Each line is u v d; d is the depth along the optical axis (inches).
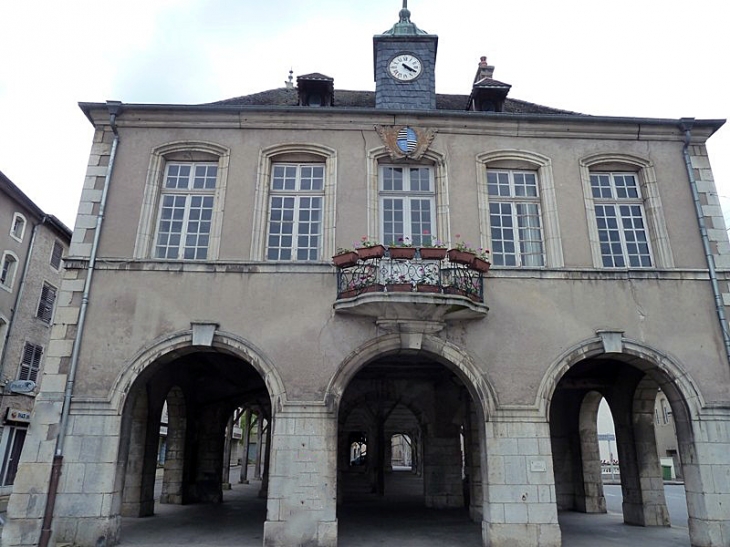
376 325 370.0
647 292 387.9
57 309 368.2
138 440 487.8
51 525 327.0
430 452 578.2
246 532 398.6
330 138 418.0
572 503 560.1
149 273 378.3
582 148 426.0
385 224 407.8
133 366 358.9
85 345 361.7
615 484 1075.3
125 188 401.7
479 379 365.1
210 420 620.7
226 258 385.7
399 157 414.0
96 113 416.5
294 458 344.5
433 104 451.2
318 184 418.3
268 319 370.9
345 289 369.1
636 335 379.2
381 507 570.3
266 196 408.8
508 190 423.2
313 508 336.8
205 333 364.8
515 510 341.7
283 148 415.8
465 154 418.0
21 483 334.0
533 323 378.0
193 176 418.6
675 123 426.0
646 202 421.1
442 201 407.2
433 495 567.5
